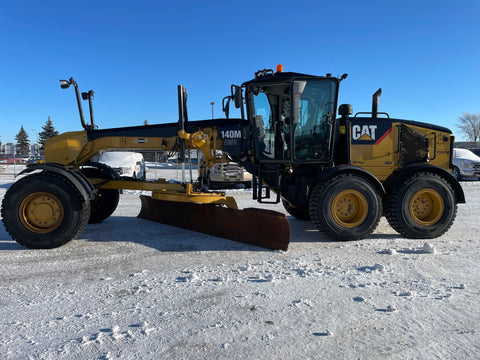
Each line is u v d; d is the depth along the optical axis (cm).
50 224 492
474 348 232
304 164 576
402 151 591
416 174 551
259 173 577
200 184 622
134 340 241
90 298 317
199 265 412
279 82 550
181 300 310
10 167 2944
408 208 543
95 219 681
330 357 221
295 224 677
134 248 493
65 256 455
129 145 593
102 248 494
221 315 279
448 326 262
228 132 577
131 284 352
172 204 664
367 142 588
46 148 582
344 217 540
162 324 264
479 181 1659
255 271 388
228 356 222
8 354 226
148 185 601
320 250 480
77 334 251
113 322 269
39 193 485
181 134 551
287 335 248
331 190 523
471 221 706
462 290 330
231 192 1320
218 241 532
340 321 269
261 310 288
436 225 548
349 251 475
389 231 612
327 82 559
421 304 299
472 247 494
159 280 362
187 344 236
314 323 266
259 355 223
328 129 567
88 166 662
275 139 580
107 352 227
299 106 558
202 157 625
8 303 307
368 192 532
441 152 604
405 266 405
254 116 565
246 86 565
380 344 237
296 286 342
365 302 303
